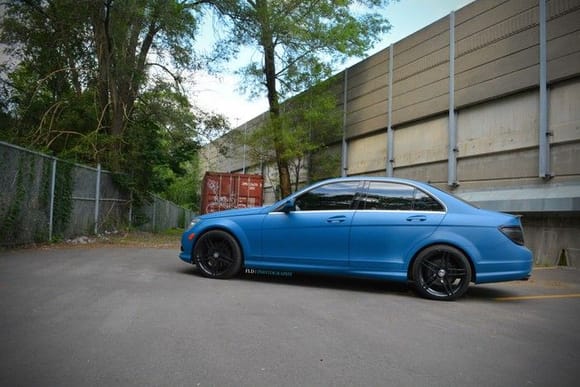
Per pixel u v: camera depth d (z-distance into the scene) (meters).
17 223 10.23
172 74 18.66
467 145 14.85
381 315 5.13
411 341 4.14
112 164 16.92
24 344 3.59
